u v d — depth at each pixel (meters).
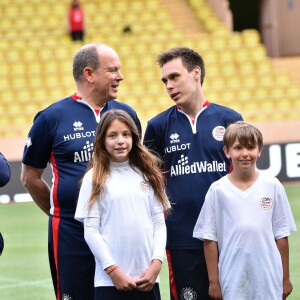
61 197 10.42
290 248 18.77
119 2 45.59
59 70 39.47
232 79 40.09
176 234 10.60
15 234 22.25
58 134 10.49
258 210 9.87
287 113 37.28
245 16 52.81
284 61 43.59
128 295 9.59
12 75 38.75
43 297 15.29
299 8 47.69
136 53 40.41
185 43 41.84
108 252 9.44
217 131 10.70
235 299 9.83
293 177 29.89
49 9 44.81
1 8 44.34
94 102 10.64
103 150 9.66
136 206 9.58
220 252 10.05
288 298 14.38
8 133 34.19
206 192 10.56
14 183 28.55
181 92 10.61
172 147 10.75
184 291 10.62
